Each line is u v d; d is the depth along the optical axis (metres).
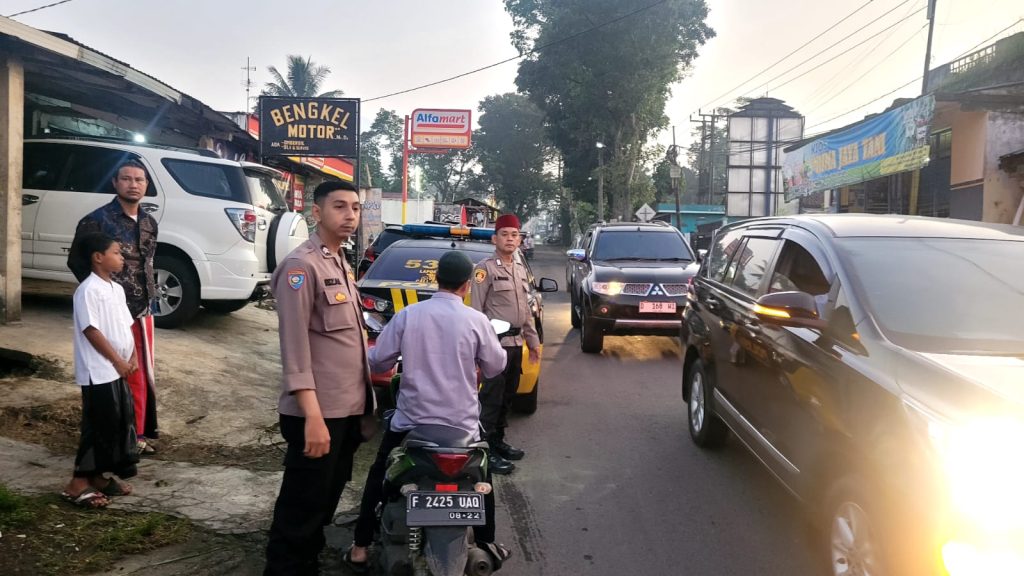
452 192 78.31
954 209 16.05
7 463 4.30
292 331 2.90
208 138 11.82
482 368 3.39
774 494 4.65
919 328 3.28
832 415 3.22
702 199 53.97
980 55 19.94
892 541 2.64
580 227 60.38
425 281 6.29
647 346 10.39
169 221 7.82
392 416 3.35
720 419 5.34
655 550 3.83
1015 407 2.50
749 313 4.61
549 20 38.16
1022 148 14.46
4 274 6.83
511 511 4.34
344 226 3.08
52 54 6.83
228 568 3.38
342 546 3.77
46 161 8.05
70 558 3.31
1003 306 3.44
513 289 5.23
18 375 5.82
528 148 68.19
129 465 4.05
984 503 2.32
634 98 37.38
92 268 3.98
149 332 4.81
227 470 4.69
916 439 2.62
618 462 5.27
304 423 2.97
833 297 3.69
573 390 7.61
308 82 43.91
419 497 2.81
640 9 34.12
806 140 20.12
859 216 4.61
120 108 10.38
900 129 15.20
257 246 8.16
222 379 6.55
